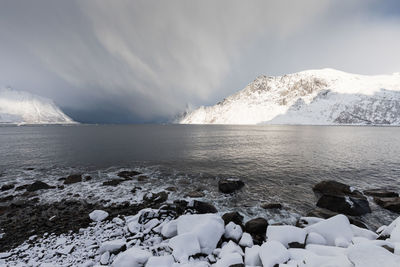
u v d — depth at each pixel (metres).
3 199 17.31
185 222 10.70
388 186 20.05
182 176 24.33
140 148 46.75
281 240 9.26
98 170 27.31
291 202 16.52
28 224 12.94
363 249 5.89
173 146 50.09
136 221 12.43
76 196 18.00
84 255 9.41
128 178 23.39
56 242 10.77
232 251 8.61
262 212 14.73
